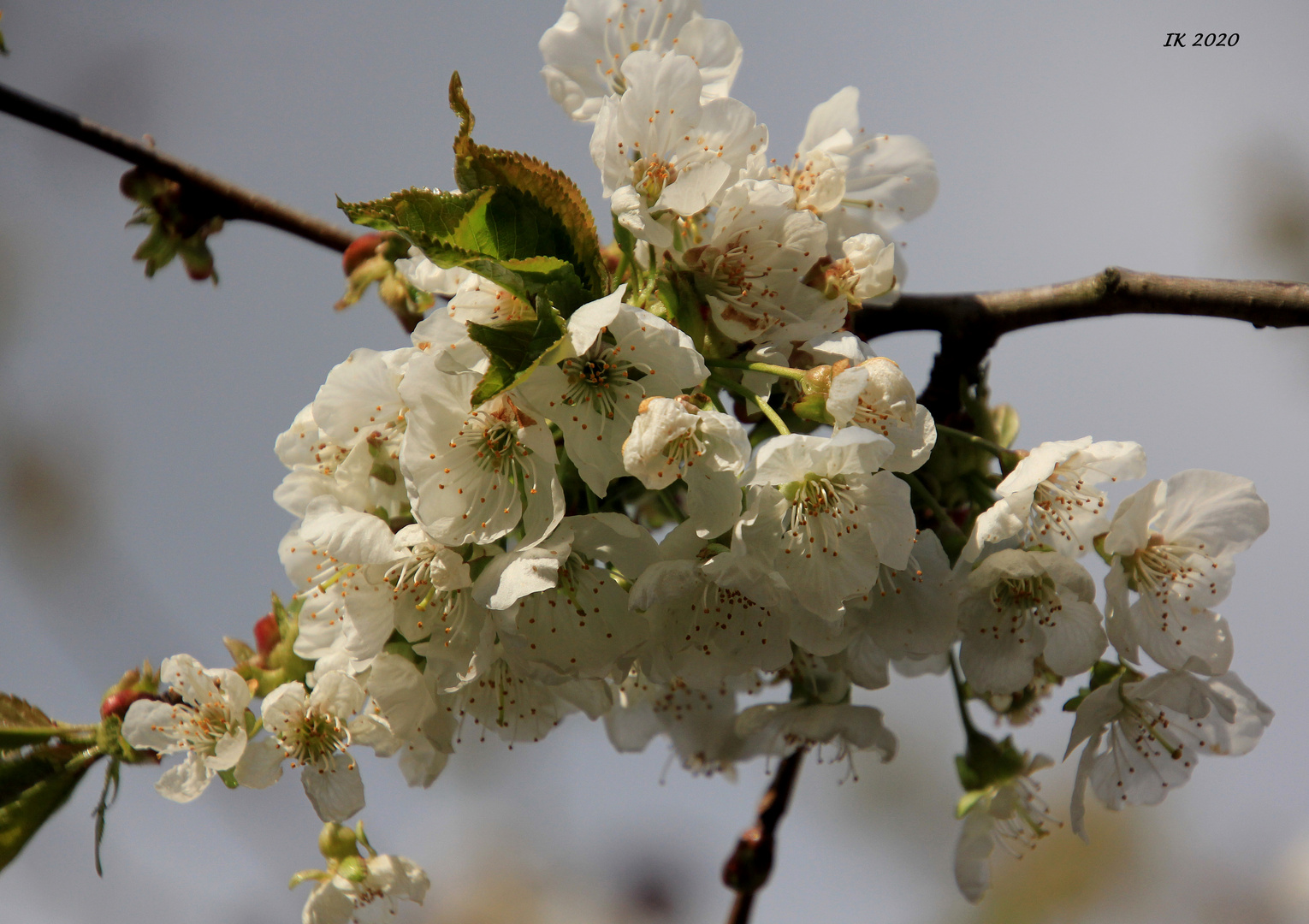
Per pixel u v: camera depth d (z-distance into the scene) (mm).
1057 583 1493
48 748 1517
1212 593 1503
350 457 1499
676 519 1516
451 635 1484
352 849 1526
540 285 1470
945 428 1514
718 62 1517
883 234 1545
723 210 1488
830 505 1474
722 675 1491
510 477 1480
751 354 1489
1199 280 1530
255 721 1506
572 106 1518
